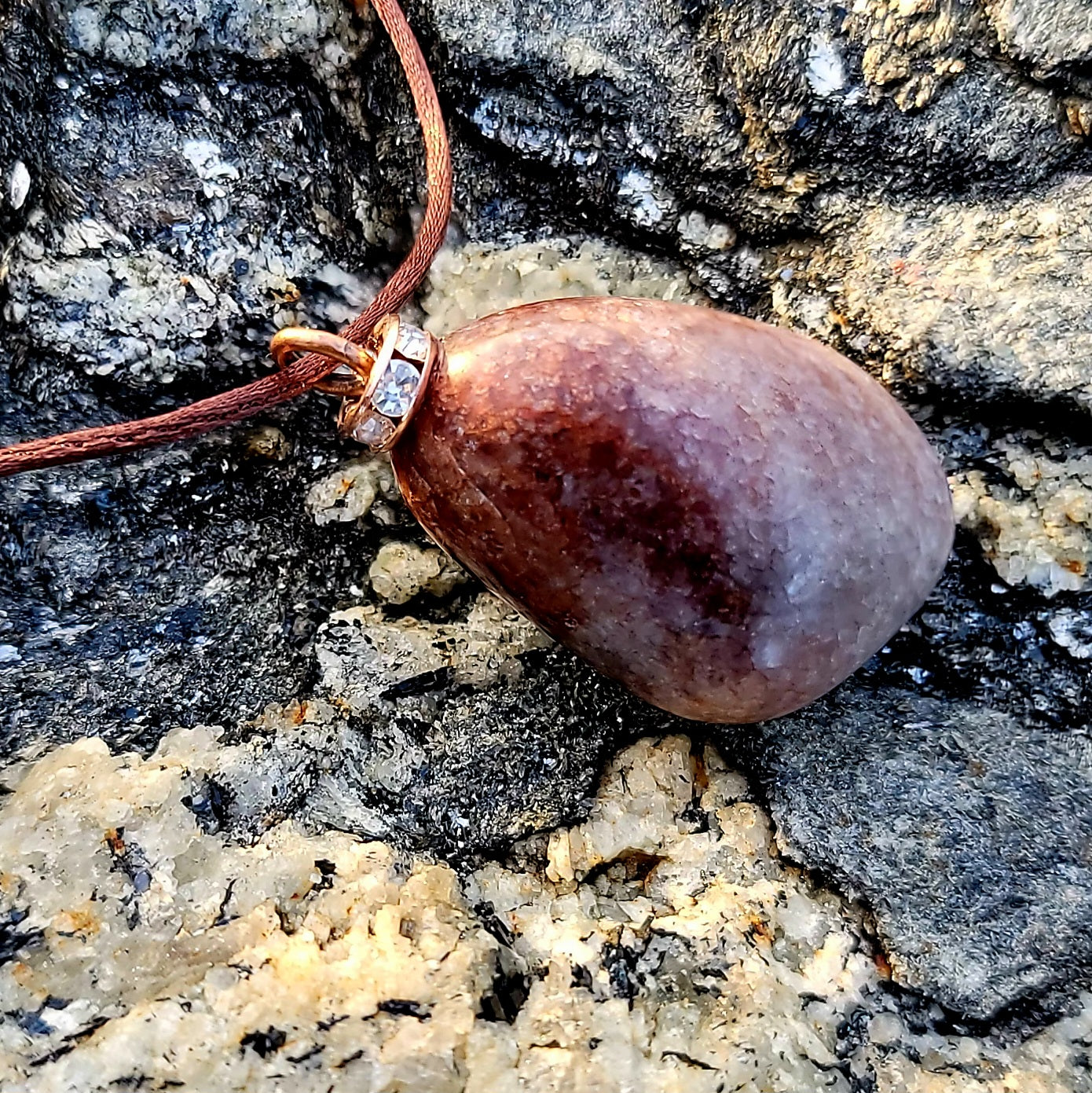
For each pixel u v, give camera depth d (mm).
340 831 64
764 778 69
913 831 67
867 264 76
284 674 72
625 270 80
